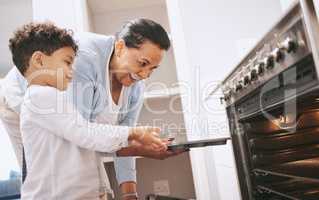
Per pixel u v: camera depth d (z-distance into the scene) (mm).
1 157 1667
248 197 970
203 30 1510
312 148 656
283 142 771
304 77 567
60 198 843
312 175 658
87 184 879
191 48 1528
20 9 1778
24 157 918
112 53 1018
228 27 1449
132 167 1299
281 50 599
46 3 1654
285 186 787
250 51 749
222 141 973
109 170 1688
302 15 518
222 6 1477
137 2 2008
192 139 1434
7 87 1135
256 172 931
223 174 1260
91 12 2020
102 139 843
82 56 954
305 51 523
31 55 904
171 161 1922
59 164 856
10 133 1179
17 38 932
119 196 1660
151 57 943
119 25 2068
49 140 865
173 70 1951
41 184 845
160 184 1898
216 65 1443
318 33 489
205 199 1479
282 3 1112
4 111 1158
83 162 878
